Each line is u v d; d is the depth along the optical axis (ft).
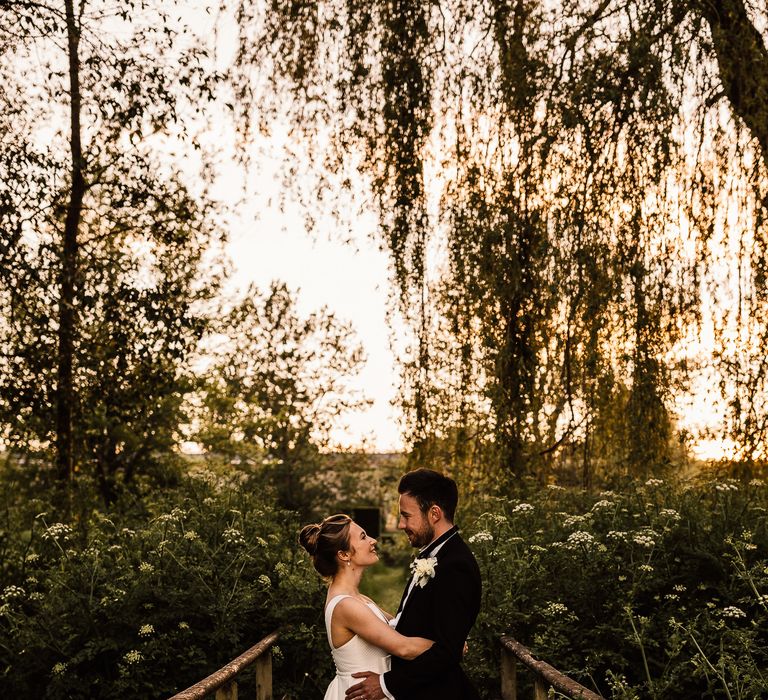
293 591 18.80
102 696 16.71
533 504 22.18
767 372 22.26
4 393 30.35
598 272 22.81
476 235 24.14
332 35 25.52
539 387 24.71
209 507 22.48
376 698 10.19
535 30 24.18
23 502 33.65
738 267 22.59
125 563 18.85
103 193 32.45
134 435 42.91
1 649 17.72
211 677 12.01
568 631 17.22
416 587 10.78
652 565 17.60
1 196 26.91
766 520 17.94
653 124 22.70
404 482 11.05
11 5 27.48
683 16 22.79
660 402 22.81
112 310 29.76
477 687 17.51
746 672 13.44
